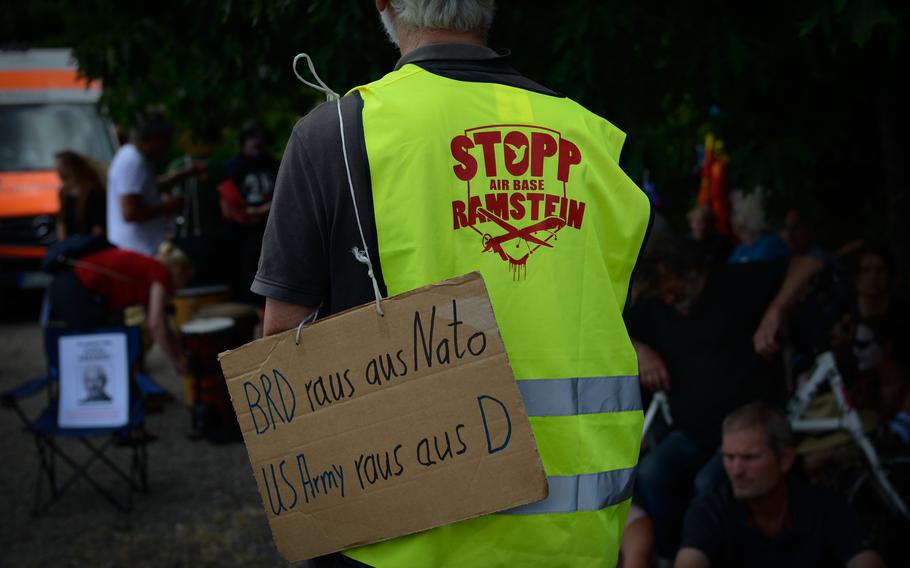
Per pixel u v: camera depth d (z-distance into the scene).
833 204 5.32
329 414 1.51
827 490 3.20
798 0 3.17
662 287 3.73
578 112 1.66
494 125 1.56
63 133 11.25
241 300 7.20
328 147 1.52
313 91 4.52
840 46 3.26
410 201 1.50
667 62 3.30
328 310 1.58
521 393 1.52
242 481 5.63
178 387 7.90
